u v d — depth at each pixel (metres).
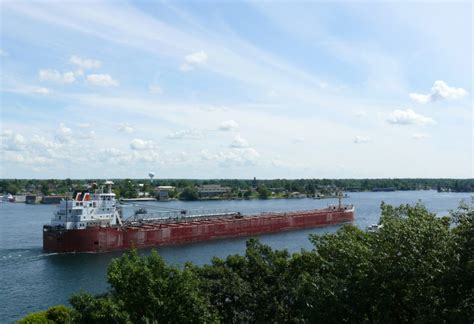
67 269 84.94
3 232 136.00
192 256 99.25
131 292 30.70
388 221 31.47
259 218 142.50
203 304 31.47
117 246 105.88
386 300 28.78
